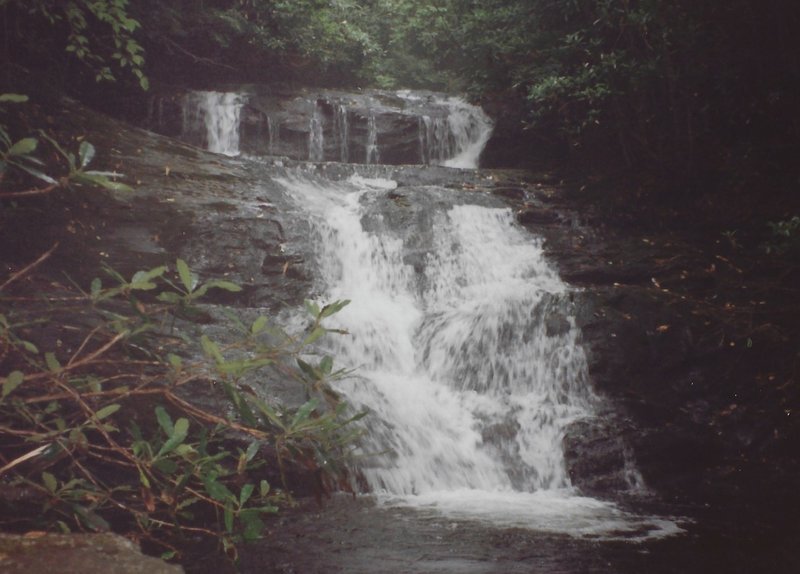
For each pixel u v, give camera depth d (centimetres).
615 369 835
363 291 956
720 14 1260
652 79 1270
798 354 869
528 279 993
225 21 1444
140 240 863
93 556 208
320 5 1623
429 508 593
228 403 637
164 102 1348
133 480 559
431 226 1031
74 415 510
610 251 1055
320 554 466
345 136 1413
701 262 1034
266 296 869
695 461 762
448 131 1455
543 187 1223
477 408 785
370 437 689
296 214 986
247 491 323
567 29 1377
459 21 1688
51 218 837
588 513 589
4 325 332
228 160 1119
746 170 1226
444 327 874
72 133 1009
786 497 652
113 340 317
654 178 1271
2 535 216
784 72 1275
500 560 460
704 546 497
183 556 448
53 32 1195
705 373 857
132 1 1335
